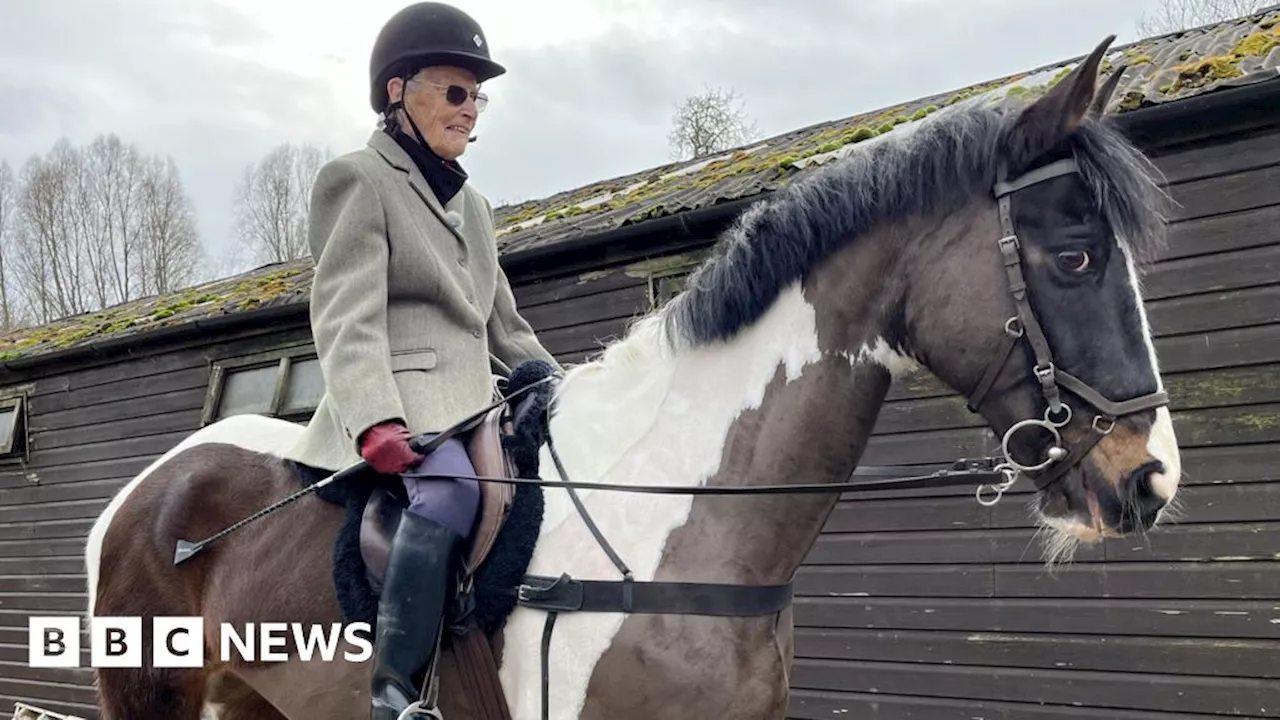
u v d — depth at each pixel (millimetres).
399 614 1650
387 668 1648
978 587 4047
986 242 1503
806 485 1562
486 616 1677
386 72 2031
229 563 2123
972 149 1533
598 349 5273
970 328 1497
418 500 1698
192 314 7164
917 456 4219
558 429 1800
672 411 1713
